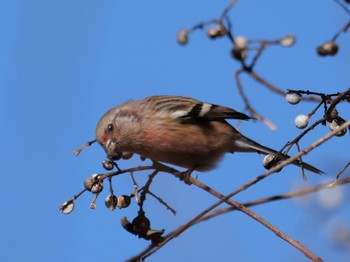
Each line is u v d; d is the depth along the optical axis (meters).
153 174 9.36
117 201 9.15
